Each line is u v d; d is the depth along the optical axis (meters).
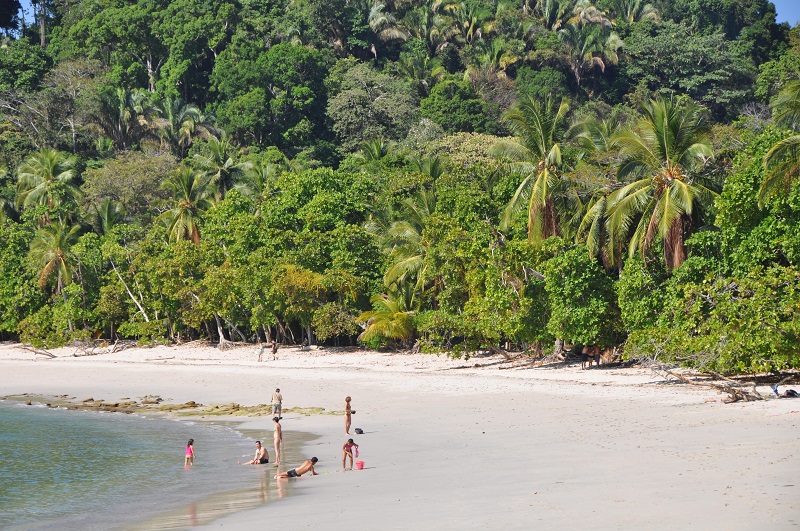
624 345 165.00
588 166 183.38
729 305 122.56
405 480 77.88
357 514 63.75
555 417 112.88
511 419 114.75
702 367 125.44
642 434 91.50
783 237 133.62
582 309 161.50
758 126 195.88
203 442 117.62
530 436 98.81
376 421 124.19
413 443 102.38
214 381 193.75
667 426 95.81
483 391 147.62
